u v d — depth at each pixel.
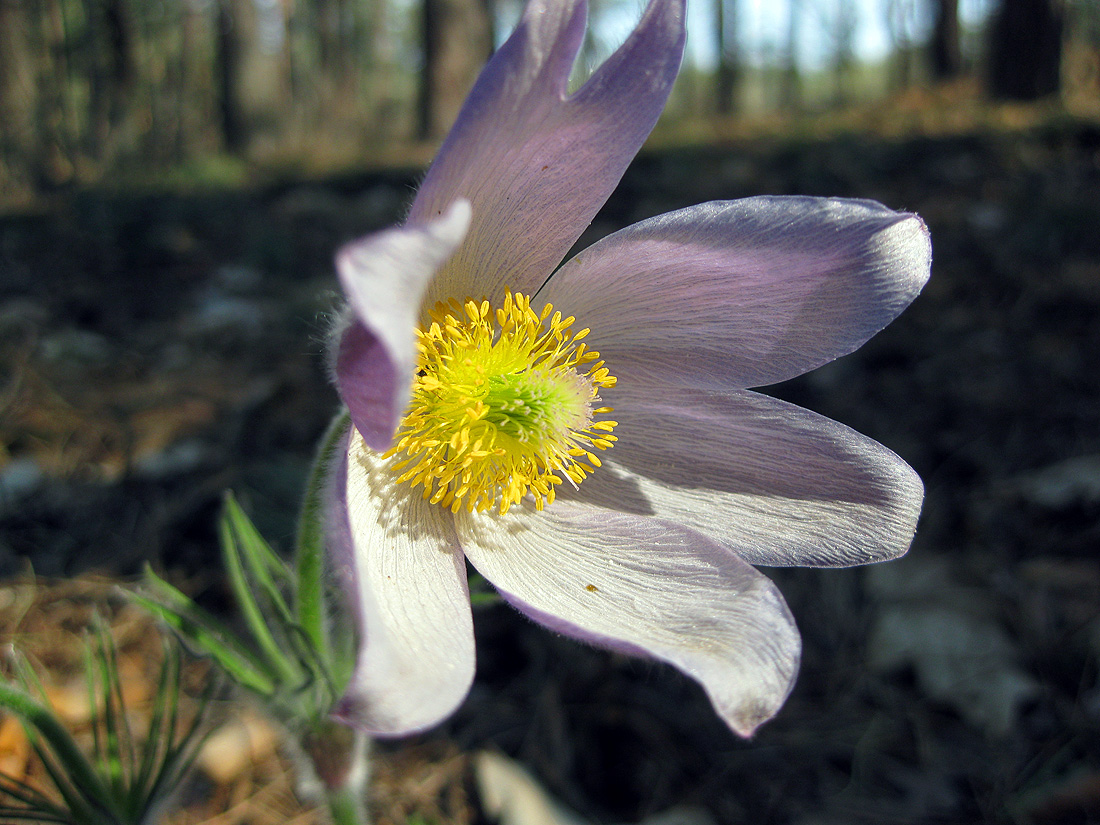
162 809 0.08
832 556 0.07
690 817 0.10
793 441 0.07
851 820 0.10
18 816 0.08
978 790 0.10
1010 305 0.21
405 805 0.10
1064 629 0.12
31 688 0.09
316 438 0.16
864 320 0.07
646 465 0.08
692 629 0.06
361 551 0.06
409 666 0.05
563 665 0.12
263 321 0.22
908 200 0.30
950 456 0.15
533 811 0.10
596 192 0.07
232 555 0.08
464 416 0.07
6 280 0.26
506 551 0.07
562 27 0.06
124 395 0.18
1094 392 0.17
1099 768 0.10
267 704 0.08
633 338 0.07
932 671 0.12
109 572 0.13
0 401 0.17
